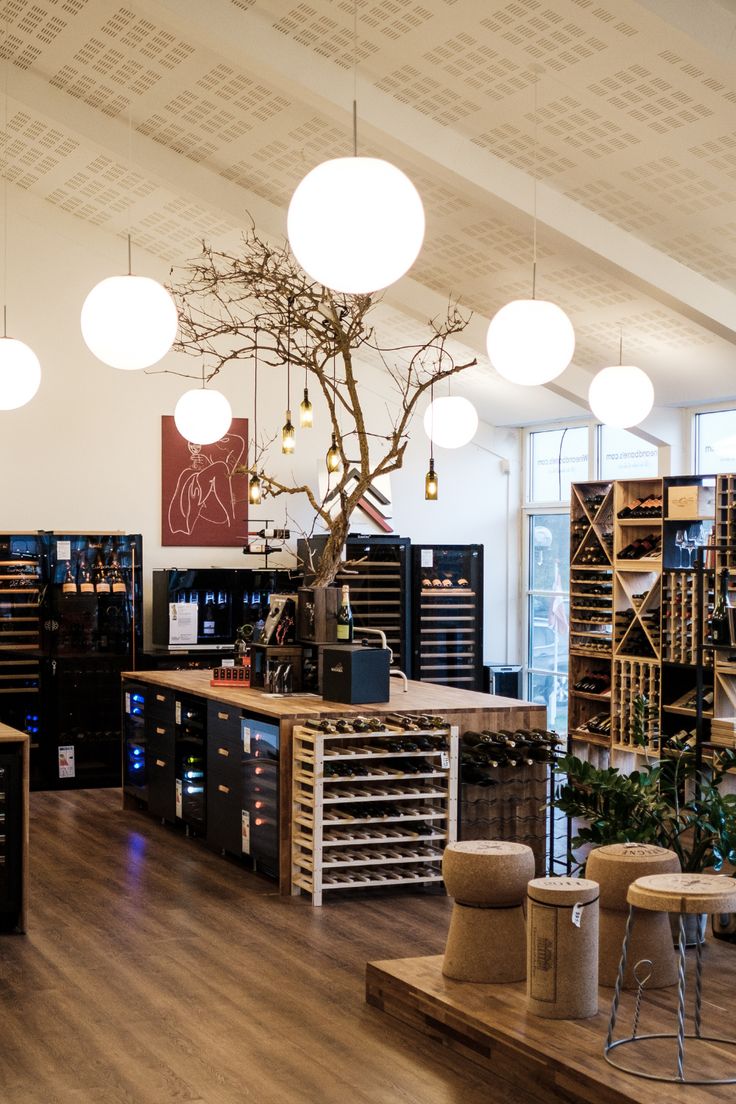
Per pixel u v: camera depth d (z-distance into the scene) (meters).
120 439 10.23
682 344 8.61
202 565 10.51
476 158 6.97
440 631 10.70
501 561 11.85
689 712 8.90
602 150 6.63
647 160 6.57
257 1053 4.23
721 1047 3.93
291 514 10.78
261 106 7.41
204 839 7.68
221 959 5.26
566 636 11.48
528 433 11.89
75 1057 4.18
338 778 6.22
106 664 9.55
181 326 10.39
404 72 6.53
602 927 4.59
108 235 10.13
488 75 6.32
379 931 5.70
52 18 7.40
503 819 6.67
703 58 5.61
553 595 11.59
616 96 6.14
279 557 10.73
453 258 8.48
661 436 9.83
